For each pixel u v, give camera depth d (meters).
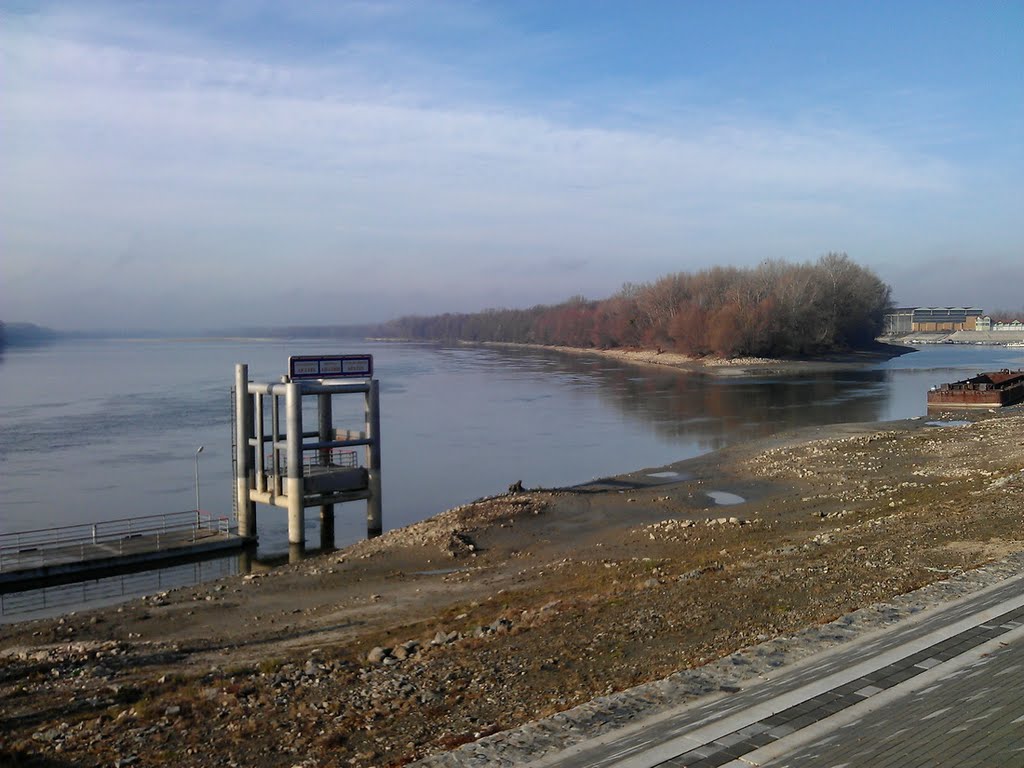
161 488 44.16
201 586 26.47
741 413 73.19
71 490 43.69
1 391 96.19
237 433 37.19
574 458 52.75
